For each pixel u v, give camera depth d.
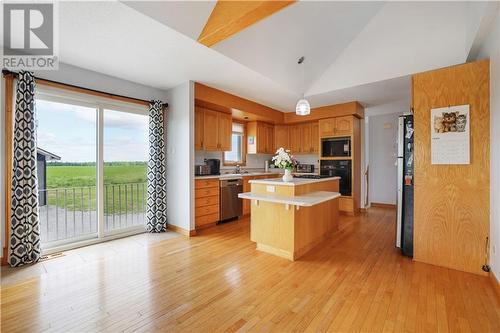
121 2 1.88
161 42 2.48
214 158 5.19
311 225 3.21
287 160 3.23
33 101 2.67
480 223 2.43
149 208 3.89
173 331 1.61
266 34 2.73
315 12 2.69
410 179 2.96
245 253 3.03
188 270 2.54
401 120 3.06
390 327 1.65
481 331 1.61
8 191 2.60
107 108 3.51
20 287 2.17
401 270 2.55
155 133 3.88
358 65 3.61
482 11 2.09
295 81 3.93
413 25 3.07
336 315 1.78
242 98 4.64
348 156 5.07
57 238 3.23
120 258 2.85
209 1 2.13
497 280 2.10
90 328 1.64
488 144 2.38
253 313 1.81
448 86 2.57
